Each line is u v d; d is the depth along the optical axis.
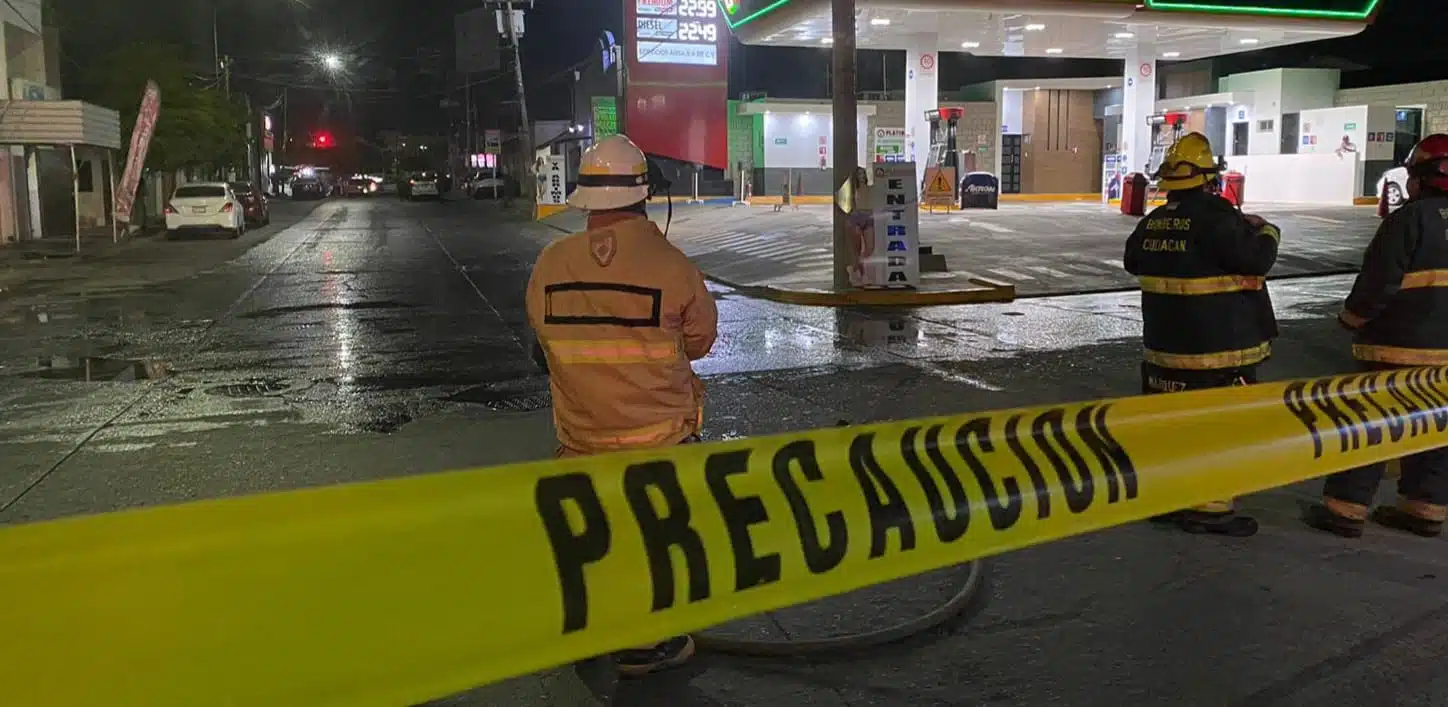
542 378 9.08
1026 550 4.88
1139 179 25.27
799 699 3.55
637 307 3.26
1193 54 30.59
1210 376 4.84
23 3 26.73
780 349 10.35
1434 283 4.78
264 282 17.16
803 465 2.69
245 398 8.32
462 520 2.13
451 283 16.98
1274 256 4.69
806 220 25.42
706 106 36.03
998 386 8.49
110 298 15.03
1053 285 15.13
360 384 8.86
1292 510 5.41
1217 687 3.62
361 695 1.98
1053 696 3.56
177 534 1.85
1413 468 5.05
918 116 28.20
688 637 3.72
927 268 16.38
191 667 1.83
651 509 2.39
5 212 25.64
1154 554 4.81
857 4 21.38
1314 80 32.38
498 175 55.97
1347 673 3.71
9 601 1.71
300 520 1.97
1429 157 4.76
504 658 2.14
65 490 5.84
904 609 4.24
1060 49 29.83
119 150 28.59
